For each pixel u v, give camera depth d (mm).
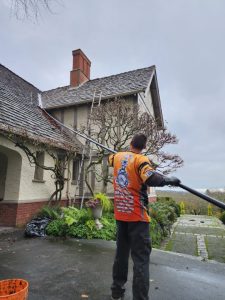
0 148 6988
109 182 9375
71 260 4148
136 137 2711
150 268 3828
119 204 2561
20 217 7180
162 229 8305
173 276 3547
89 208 6066
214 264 4121
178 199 19969
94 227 5824
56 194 8227
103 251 4668
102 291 3023
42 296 2881
